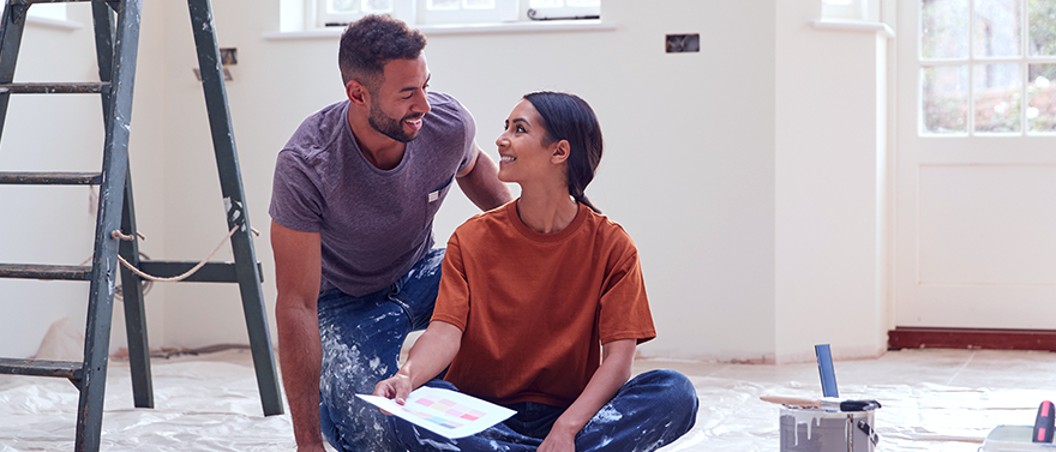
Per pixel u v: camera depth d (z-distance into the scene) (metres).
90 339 2.63
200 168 4.83
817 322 4.47
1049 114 4.66
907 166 4.77
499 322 2.27
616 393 2.20
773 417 3.29
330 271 2.64
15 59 2.91
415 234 2.63
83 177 2.66
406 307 2.68
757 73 4.39
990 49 4.70
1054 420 2.11
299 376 2.42
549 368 2.26
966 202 4.73
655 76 4.47
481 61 4.64
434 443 2.15
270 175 4.79
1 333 4.12
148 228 4.79
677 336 4.51
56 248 4.36
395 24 2.31
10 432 3.10
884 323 4.71
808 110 4.41
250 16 4.79
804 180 4.43
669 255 4.50
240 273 3.37
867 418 2.06
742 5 4.39
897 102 4.77
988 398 3.59
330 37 4.72
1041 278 4.68
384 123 2.32
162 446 2.95
